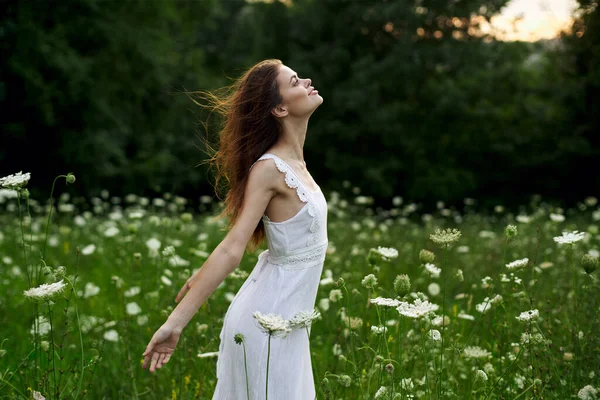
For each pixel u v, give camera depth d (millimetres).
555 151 23734
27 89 18641
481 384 3217
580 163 23609
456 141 24797
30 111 19500
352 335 3322
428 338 3061
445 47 24234
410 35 24297
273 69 2934
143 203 9930
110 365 4023
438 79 25766
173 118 25484
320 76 25625
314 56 25891
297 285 2793
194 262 6465
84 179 20844
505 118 24734
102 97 20891
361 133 24719
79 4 20203
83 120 20531
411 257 6770
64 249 7770
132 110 23984
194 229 8586
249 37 32906
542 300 4562
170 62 24438
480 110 23984
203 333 3961
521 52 24656
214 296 5262
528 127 24828
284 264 2816
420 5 25234
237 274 4402
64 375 3705
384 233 8531
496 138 24656
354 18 25703
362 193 24859
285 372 2744
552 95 23922
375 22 25203
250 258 6211
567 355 3328
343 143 25406
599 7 21375
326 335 4668
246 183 2840
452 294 5926
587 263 3148
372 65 24312
